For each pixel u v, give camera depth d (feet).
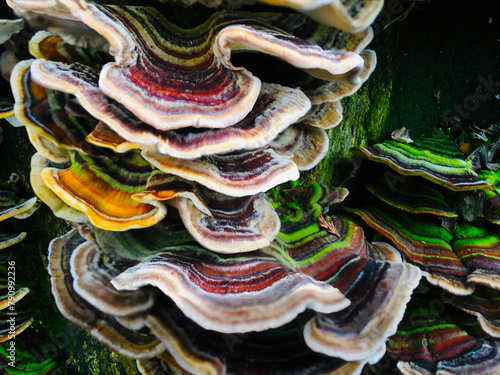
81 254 0.35
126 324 0.33
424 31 0.45
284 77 0.34
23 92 0.33
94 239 0.36
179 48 0.29
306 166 0.39
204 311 0.27
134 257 0.35
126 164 0.35
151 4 0.31
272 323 0.27
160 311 0.34
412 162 0.43
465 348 0.41
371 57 0.37
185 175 0.29
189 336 0.33
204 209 0.30
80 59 0.33
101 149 0.34
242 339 0.34
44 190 0.37
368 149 0.45
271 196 0.41
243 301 0.28
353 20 0.26
